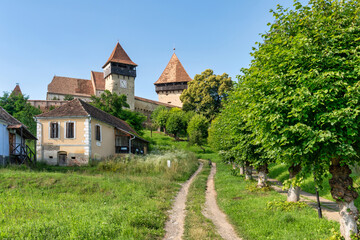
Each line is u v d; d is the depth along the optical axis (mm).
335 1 6980
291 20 7617
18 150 21312
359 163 6793
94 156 24656
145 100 79250
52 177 14875
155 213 9617
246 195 12984
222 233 7945
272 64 7473
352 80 6172
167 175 19703
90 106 28766
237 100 12344
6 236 6254
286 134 6602
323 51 6379
